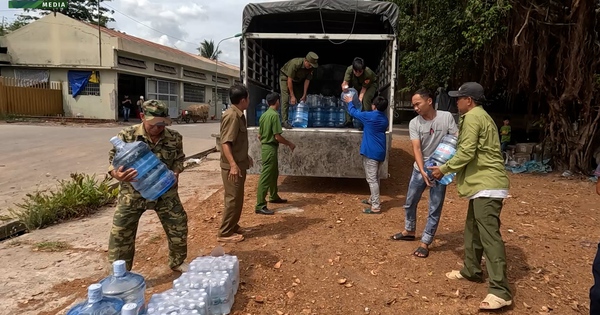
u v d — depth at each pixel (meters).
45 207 5.47
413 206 4.53
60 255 4.30
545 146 10.70
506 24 9.27
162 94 29.83
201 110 30.95
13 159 10.03
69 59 24.30
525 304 3.28
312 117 7.35
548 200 7.04
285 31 8.17
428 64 12.05
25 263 4.09
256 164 6.84
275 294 3.42
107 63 24.05
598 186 2.77
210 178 8.78
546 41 9.34
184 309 2.59
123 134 3.29
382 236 4.81
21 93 22.89
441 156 3.91
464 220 5.54
